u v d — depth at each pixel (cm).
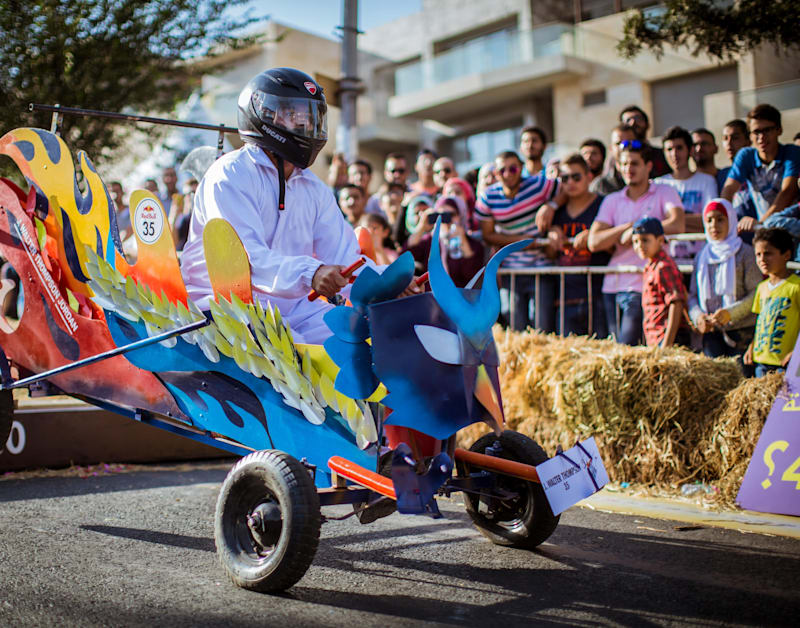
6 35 796
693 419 464
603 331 627
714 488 445
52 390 402
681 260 605
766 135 595
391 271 289
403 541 368
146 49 873
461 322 299
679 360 466
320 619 266
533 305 666
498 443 348
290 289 332
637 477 473
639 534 375
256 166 370
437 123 2650
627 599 288
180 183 916
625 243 601
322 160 2488
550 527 339
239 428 330
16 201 410
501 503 359
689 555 341
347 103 952
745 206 619
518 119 2438
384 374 286
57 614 267
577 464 315
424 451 306
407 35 2733
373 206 809
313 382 308
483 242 688
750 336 533
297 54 2455
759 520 395
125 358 367
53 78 823
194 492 465
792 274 491
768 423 420
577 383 485
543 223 649
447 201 661
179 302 339
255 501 302
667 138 664
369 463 300
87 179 374
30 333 409
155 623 260
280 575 281
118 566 323
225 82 2441
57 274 396
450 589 300
